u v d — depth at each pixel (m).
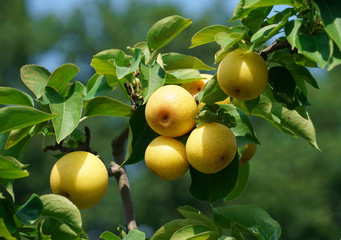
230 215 1.17
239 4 1.10
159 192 7.00
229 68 1.07
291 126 1.18
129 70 1.17
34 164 7.17
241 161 1.23
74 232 1.08
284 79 1.10
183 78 1.22
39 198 1.08
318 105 7.14
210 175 1.15
